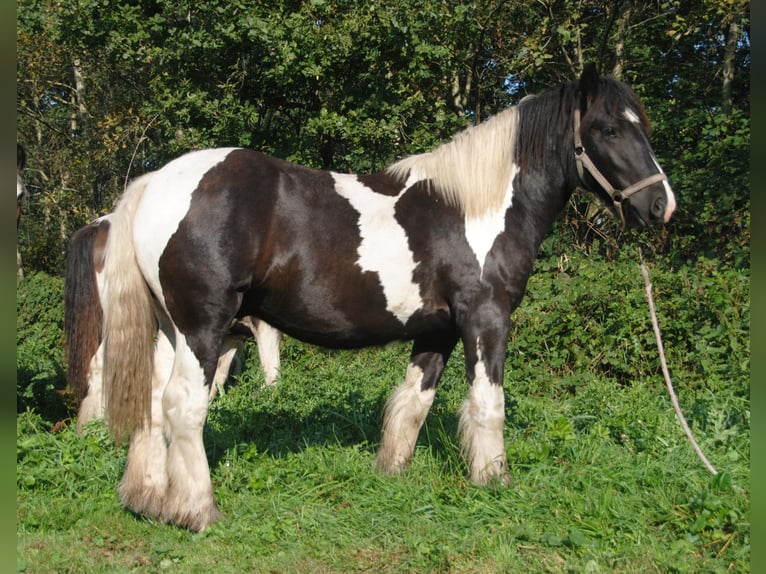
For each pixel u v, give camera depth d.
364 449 4.54
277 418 5.15
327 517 3.43
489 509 3.40
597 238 9.87
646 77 11.61
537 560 2.95
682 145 10.32
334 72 9.85
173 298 3.29
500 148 3.75
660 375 6.59
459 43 10.32
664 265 8.21
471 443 3.69
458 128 9.91
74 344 4.93
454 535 3.19
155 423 3.53
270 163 3.50
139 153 14.32
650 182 3.61
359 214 3.53
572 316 6.88
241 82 9.98
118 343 3.33
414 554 3.06
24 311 10.54
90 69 14.78
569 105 3.80
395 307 3.58
